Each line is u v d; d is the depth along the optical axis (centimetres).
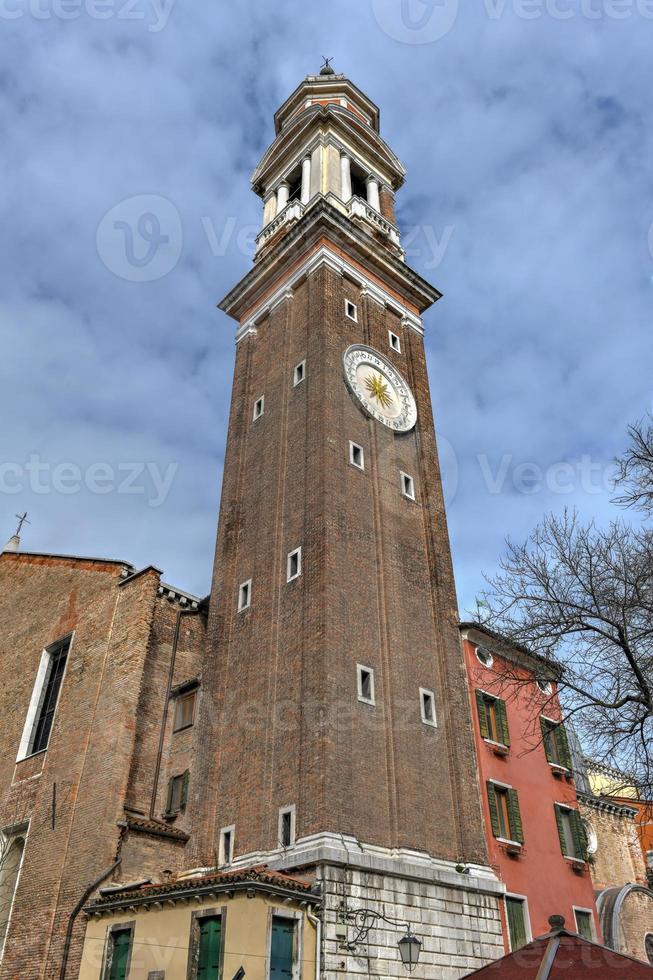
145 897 2344
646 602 2208
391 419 3847
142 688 3125
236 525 3659
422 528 3644
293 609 3042
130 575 3459
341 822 2470
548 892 3094
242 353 4353
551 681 2356
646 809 2453
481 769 3103
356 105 5538
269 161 5350
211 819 2850
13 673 3775
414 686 3064
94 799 2830
